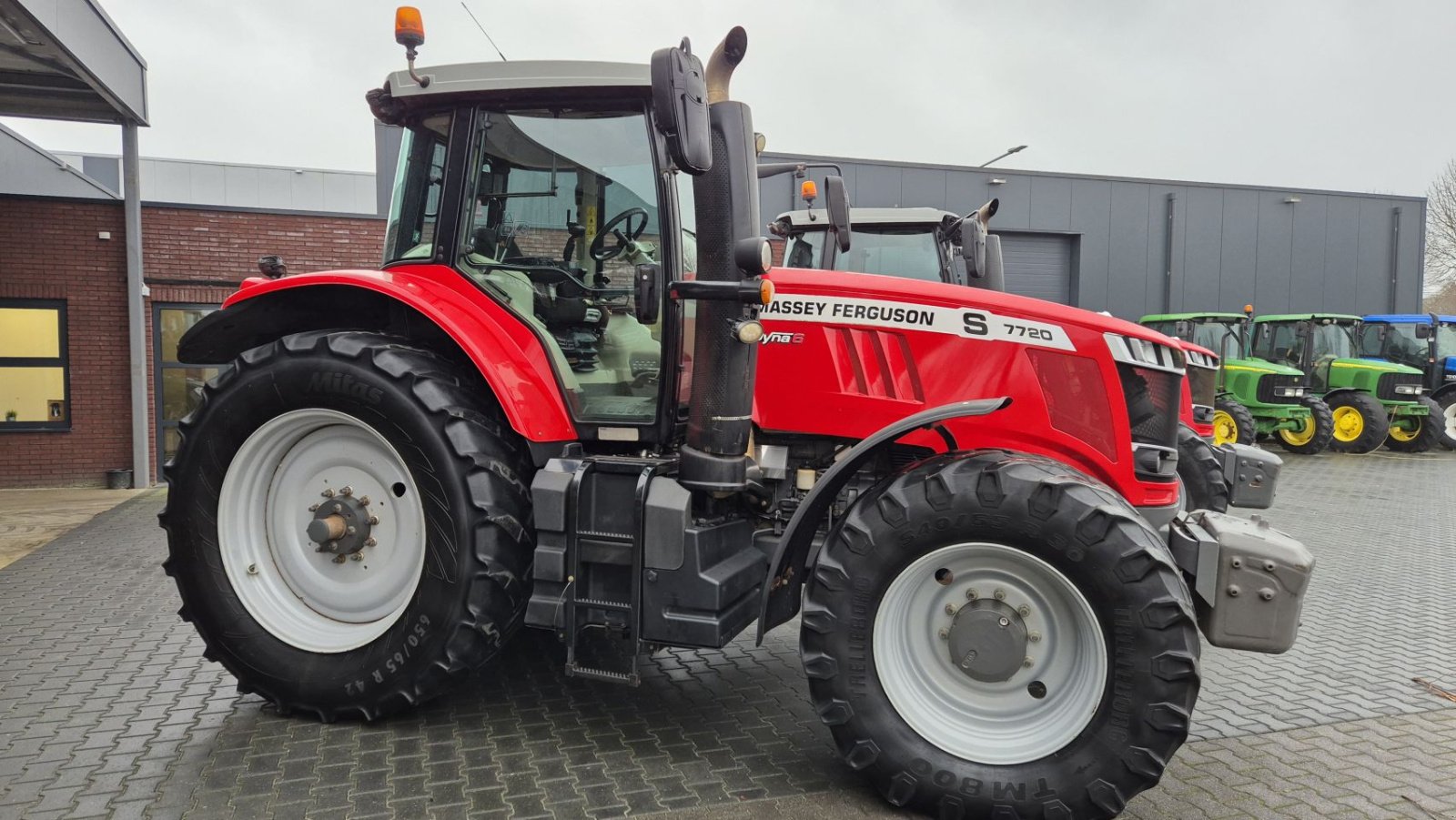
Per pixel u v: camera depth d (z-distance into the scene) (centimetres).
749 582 302
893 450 328
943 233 640
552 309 327
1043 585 263
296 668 319
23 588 532
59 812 255
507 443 314
